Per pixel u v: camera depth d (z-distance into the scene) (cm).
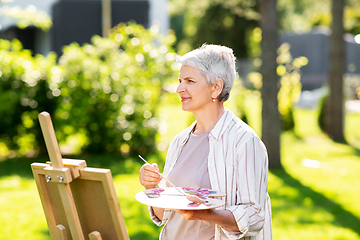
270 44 878
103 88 974
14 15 1088
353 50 2978
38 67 948
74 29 2017
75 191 197
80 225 194
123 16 2044
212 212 198
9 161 927
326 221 557
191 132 250
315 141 1272
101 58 1097
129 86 997
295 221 557
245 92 1298
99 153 1000
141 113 1001
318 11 3997
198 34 4003
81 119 976
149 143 1005
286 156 1026
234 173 217
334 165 929
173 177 240
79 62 989
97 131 987
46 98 946
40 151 977
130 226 531
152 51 1015
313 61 3000
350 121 1758
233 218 200
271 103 891
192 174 231
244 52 3988
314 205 630
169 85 1062
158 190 219
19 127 944
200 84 226
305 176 822
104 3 1784
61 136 976
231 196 217
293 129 1433
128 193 675
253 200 210
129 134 987
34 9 1112
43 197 203
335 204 635
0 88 918
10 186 717
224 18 3856
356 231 519
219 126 226
